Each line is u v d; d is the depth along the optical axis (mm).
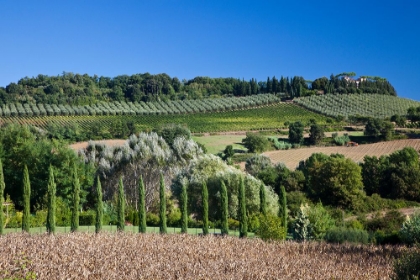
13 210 57688
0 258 32219
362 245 44469
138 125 130625
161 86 195875
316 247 42156
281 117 149875
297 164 96312
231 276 30297
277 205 58406
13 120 129000
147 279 29531
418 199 73062
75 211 46406
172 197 62906
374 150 101938
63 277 28938
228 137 123000
